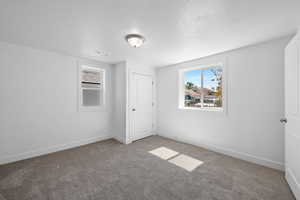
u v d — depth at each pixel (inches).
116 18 62.2
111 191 64.8
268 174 78.2
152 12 57.6
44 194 62.5
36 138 102.7
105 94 143.4
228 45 92.0
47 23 66.7
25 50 97.3
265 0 49.8
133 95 140.0
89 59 129.3
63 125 115.5
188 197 61.1
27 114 98.9
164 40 85.0
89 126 132.0
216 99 118.0
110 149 117.3
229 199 59.9
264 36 79.0
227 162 93.4
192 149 117.0
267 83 86.4
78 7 54.3
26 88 98.1
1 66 89.0
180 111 138.2
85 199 59.7
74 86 121.4
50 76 108.3
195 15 59.5
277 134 83.3
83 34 78.3
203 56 116.0
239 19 62.2
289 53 66.6
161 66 153.5
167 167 87.0
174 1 50.4
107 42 89.4
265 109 87.5
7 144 91.5
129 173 80.1
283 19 61.9
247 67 94.0
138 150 115.3
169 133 149.5
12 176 76.2
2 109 89.8
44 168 85.0
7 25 68.5
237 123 99.4
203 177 76.1
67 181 72.1
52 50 105.8
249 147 94.4
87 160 96.4
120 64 139.4
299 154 57.5
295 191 59.7
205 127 118.7
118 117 142.6
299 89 57.3
